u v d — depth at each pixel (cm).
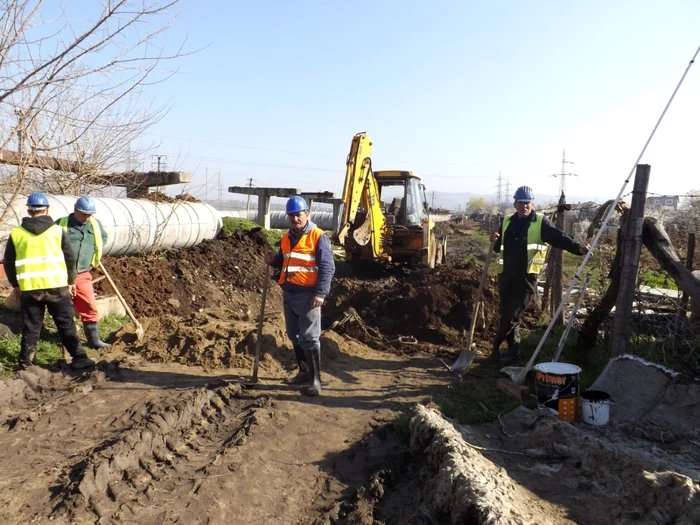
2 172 704
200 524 338
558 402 484
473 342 784
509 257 654
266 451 430
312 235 552
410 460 414
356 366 662
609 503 331
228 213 2911
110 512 343
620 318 560
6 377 546
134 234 957
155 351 662
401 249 1420
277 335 694
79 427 463
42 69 504
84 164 934
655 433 443
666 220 1161
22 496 355
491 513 288
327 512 352
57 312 582
